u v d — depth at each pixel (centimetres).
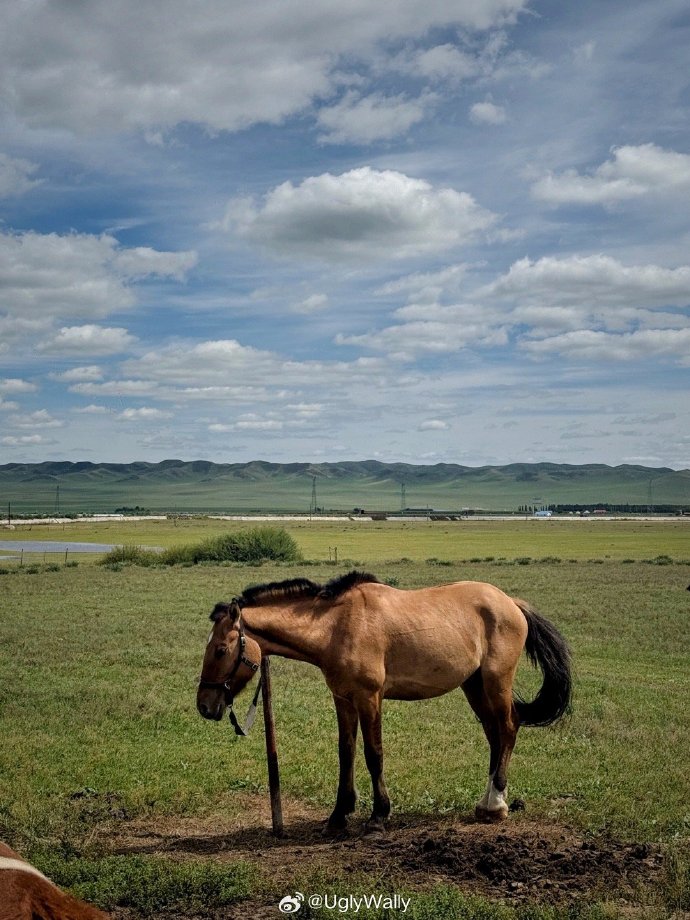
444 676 841
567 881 655
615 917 582
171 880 639
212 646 796
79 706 1336
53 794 905
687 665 1802
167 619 2412
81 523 15812
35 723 1226
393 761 1038
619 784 929
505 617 881
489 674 863
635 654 1919
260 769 1002
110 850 743
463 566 4828
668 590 3306
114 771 990
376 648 815
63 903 274
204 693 794
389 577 3847
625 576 4025
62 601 2898
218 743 1130
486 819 823
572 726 1222
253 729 1216
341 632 816
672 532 11962
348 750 814
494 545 8038
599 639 2130
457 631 851
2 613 2547
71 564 4928
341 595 835
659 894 621
